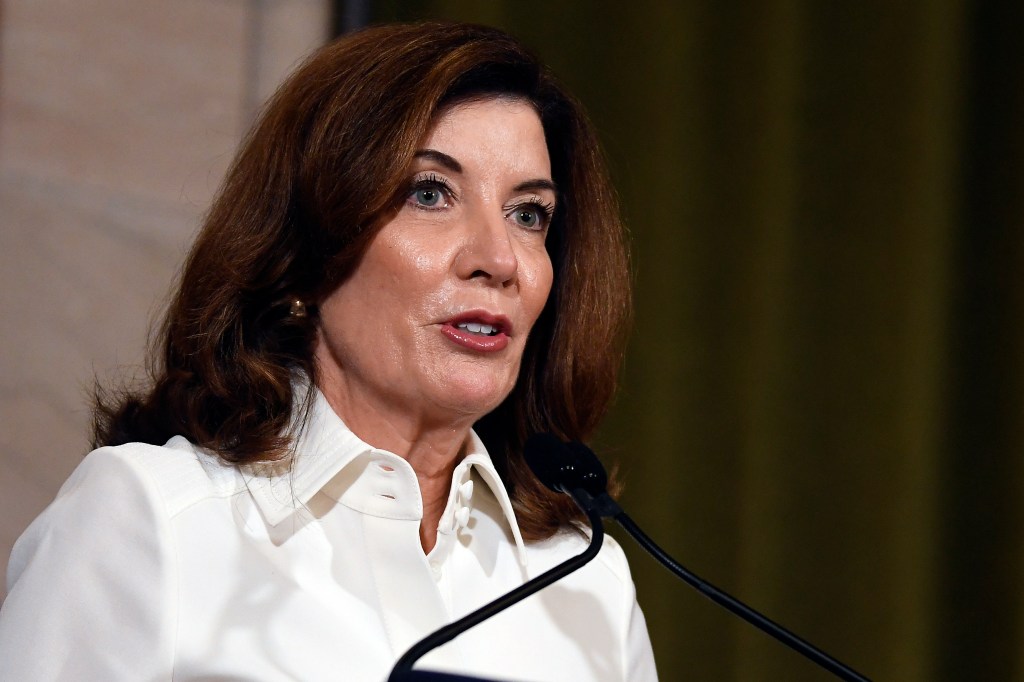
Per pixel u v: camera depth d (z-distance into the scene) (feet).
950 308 19.35
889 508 18.92
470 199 10.73
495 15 18.10
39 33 15.67
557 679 11.25
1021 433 19.03
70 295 15.71
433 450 11.14
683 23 19.13
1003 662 18.88
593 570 12.37
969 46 19.63
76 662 9.11
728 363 18.97
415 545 10.48
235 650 9.45
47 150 15.67
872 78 19.47
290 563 10.18
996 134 19.54
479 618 8.21
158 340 11.77
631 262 18.78
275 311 11.05
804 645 9.30
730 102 19.21
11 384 15.37
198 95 16.52
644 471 18.66
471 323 10.66
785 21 19.30
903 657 18.76
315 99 10.89
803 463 18.97
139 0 16.22
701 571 18.66
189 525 9.80
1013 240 19.33
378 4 17.30
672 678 18.33
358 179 10.42
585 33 18.76
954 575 19.13
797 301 19.15
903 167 19.33
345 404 10.98
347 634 9.96
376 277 10.55
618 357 13.06
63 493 10.23
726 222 19.11
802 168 19.26
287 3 16.92
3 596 15.19
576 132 12.46
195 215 16.38
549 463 10.11
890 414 19.04
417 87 10.56
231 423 10.58
